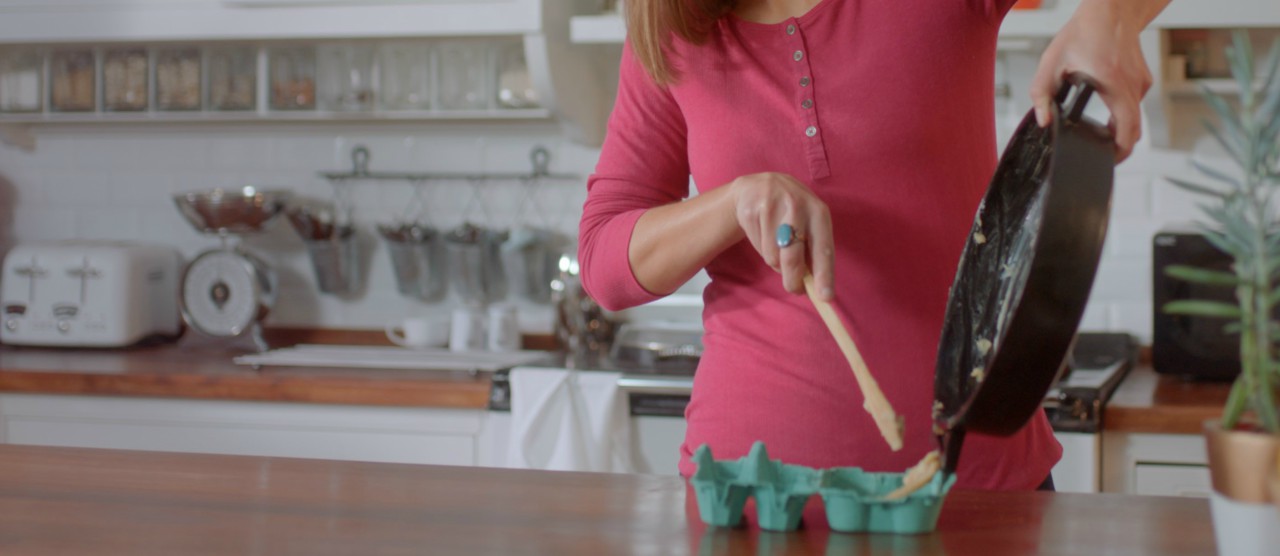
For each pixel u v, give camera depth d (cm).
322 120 300
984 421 79
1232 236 65
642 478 103
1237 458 67
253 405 243
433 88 279
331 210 304
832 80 113
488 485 100
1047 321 75
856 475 87
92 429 250
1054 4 242
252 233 286
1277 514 66
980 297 96
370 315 304
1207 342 226
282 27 262
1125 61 83
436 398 234
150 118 291
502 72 276
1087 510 90
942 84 113
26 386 250
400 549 80
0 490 98
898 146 112
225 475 104
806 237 92
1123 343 262
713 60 118
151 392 245
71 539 83
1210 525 85
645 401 225
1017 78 265
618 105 129
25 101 298
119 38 270
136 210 314
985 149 117
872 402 82
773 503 83
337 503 93
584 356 267
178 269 308
